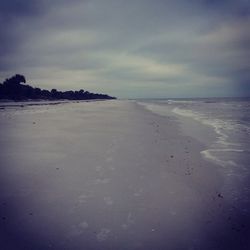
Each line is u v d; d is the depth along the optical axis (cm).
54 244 436
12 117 2358
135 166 844
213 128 1872
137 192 641
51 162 862
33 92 10056
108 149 1063
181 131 1688
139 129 1656
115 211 546
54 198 595
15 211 535
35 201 579
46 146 1105
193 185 708
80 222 502
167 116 2861
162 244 443
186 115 3130
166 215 539
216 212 560
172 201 602
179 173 803
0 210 537
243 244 446
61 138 1288
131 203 583
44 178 714
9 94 8744
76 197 602
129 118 2425
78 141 1216
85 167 816
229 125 2067
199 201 609
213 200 619
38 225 488
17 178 711
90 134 1417
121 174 763
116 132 1505
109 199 598
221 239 461
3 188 644
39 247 427
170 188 676
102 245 438
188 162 934
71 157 929
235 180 760
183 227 496
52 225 489
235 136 1527
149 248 432
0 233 461
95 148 1074
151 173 783
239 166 899
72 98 13838
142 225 498
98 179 718
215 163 934
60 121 2061
